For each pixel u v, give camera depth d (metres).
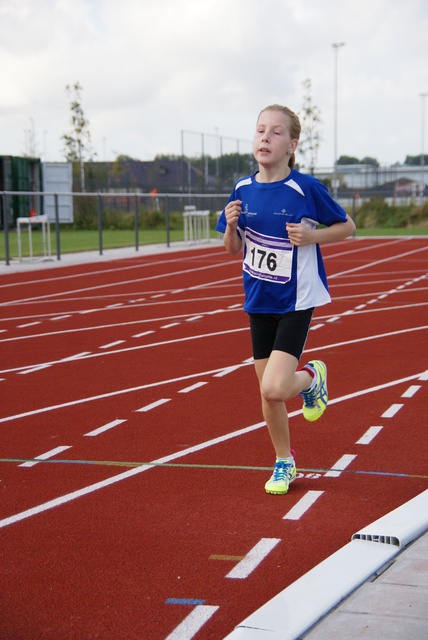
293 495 4.86
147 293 16.33
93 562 3.95
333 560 3.68
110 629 3.28
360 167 58.38
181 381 8.13
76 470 5.41
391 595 3.33
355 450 5.72
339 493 4.88
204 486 5.05
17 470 5.42
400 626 3.06
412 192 53.97
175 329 11.62
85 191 49.53
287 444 4.96
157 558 3.98
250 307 4.86
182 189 46.22
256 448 5.84
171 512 4.62
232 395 7.48
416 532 3.97
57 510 4.68
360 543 3.89
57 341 10.76
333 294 15.86
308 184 4.63
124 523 4.46
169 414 6.83
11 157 41.56
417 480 5.08
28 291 16.83
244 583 3.68
